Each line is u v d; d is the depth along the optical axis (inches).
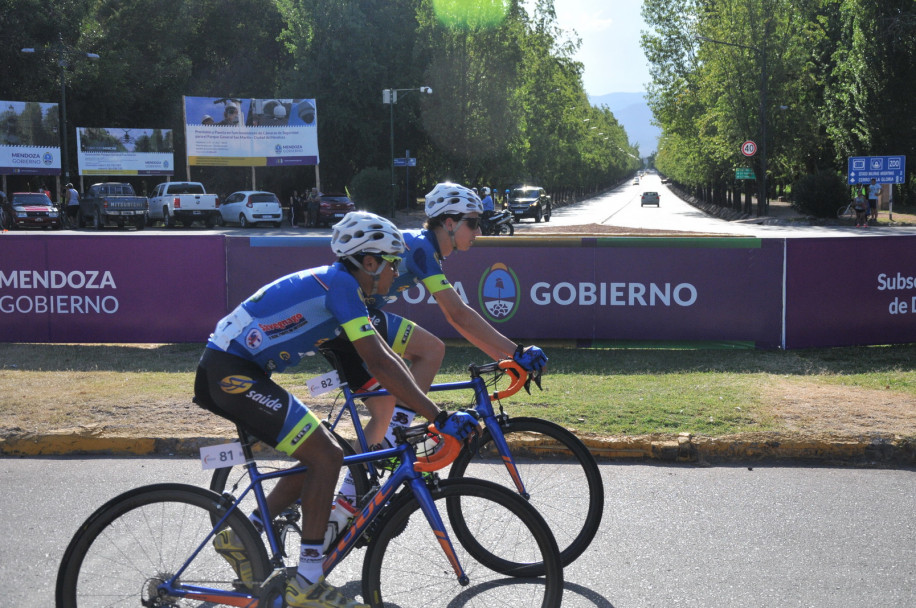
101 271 364.5
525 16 1967.3
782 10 1788.9
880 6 1590.8
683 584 142.4
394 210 1729.8
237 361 120.7
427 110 1857.8
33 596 137.1
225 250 363.3
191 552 119.3
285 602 116.2
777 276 349.4
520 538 129.6
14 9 1627.7
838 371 304.8
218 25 2160.4
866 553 155.1
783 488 191.9
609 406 243.0
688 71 2218.3
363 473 135.5
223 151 1605.6
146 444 216.2
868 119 1647.4
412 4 1900.8
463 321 153.9
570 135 3169.3
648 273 353.1
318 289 120.9
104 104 1883.6
